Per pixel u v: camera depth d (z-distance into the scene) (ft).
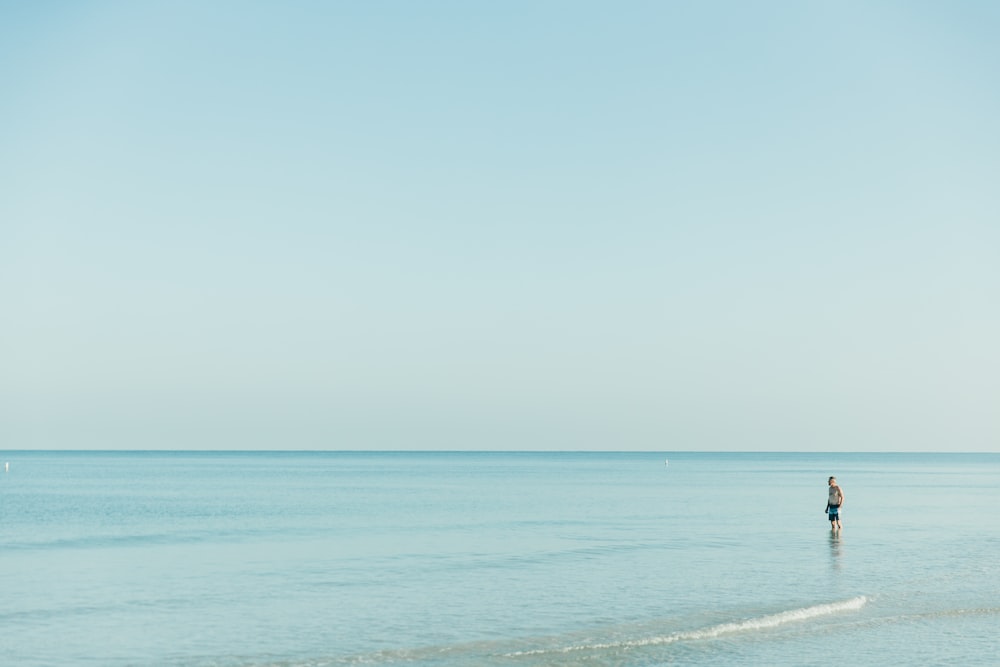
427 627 65.31
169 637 61.82
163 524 146.51
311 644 60.03
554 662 56.29
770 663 56.49
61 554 105.91
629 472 517.96
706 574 89.81
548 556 103.60
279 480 353.10
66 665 54.60
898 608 73.00
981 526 146.72
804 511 182.91
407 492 258.78
